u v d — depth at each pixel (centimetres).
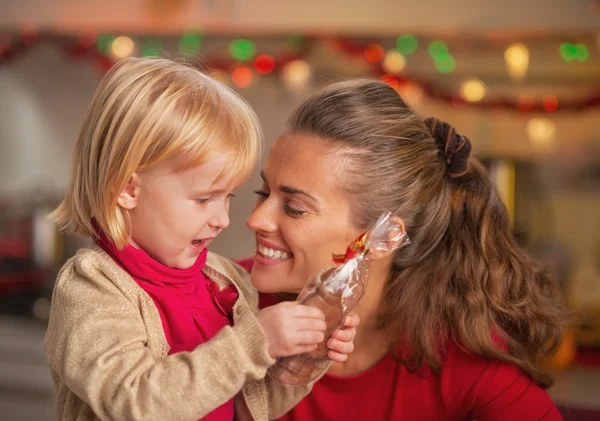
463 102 319
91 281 108
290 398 124
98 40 336
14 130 411
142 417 95
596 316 330
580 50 323
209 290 125
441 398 133
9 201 387
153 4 327
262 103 381
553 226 350
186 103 111
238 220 371
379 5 312
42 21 334
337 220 122
